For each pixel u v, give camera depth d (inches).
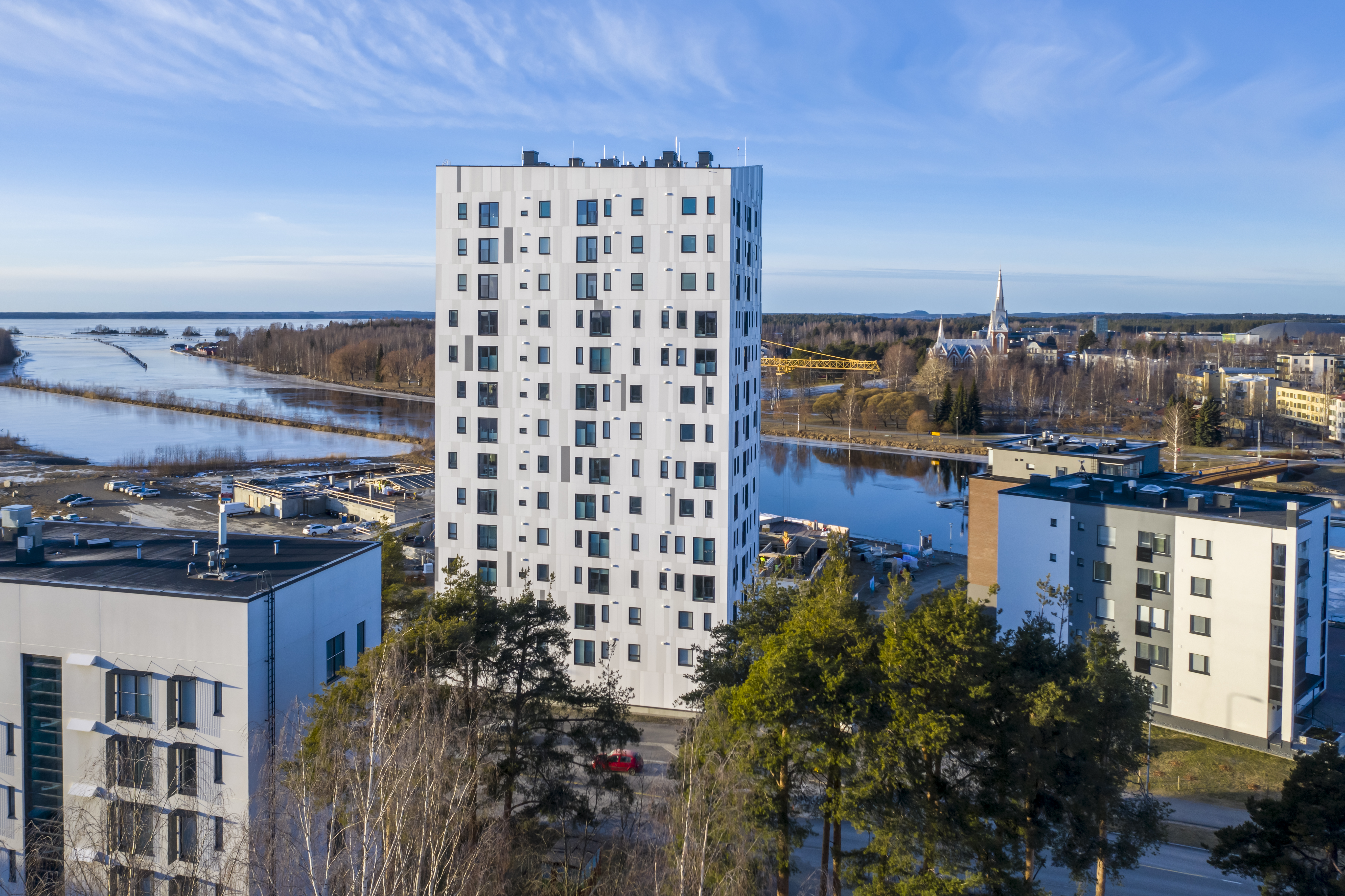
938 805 1558.8
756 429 3417.8
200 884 1643.7
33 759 1829.5
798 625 1697.8
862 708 1529.3
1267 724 2726.4
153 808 1638.8
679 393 3021.7
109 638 1770.4
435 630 1729.8
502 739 1822.1
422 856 1294.3
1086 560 3093.0
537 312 3129.9
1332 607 4274.1
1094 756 1684.3
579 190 3065.9
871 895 1515.7
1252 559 2731.3
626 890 1456.7
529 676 1924.2
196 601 1729.8
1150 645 2960.1
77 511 6407.5
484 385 3193.9
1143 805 1740.9
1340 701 3009.4
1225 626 2792.8
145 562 1988.2
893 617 1686.8
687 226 2987.2
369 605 2161.7
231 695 1726.1
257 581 1833.2
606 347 3073.3
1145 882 2113.7
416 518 6018.7
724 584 3016.7
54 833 1713.8
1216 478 5940.0
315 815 1425.9
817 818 2346.2
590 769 1962.4
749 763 1562.5
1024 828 1659.7
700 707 2321.6
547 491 3157.0
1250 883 2103.8
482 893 1301.7
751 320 3304.6
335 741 1392.7
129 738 1759.4
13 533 2199.8
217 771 1734.7
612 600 3120.1
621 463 3083.2
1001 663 1627.7
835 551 2426.2
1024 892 1521.9
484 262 3164.4
